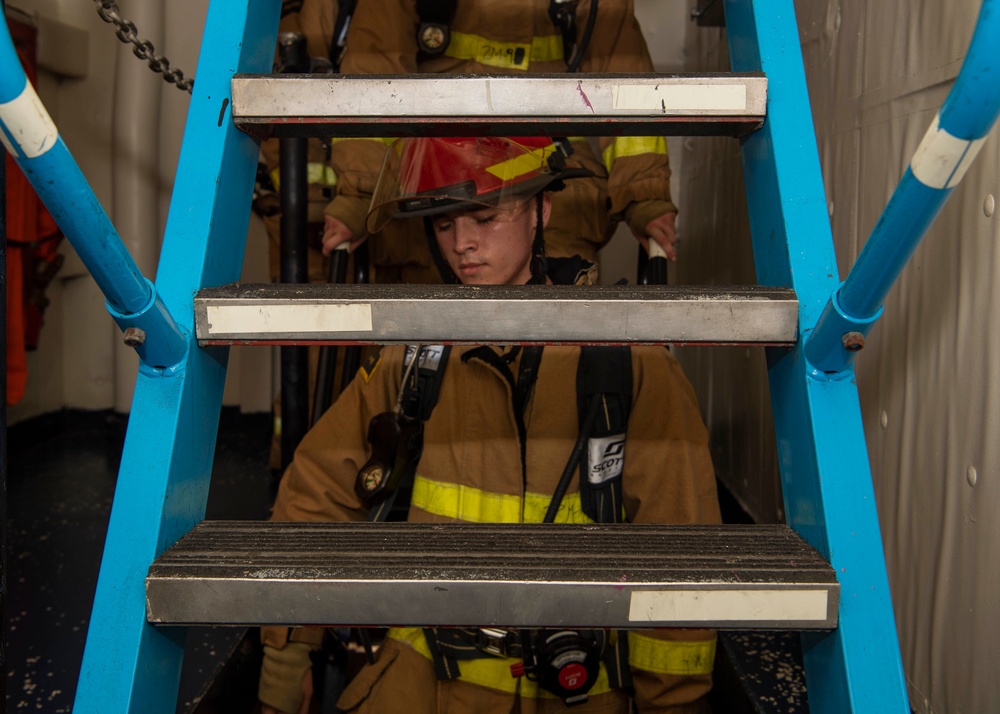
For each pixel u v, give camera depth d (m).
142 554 0.78
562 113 0.91
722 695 1.66
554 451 1.38
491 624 0.76
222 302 0.83
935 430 1.17
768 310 0.83
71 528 2.19
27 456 2.84
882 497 1.36
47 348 3.06
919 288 1.23
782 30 0.96
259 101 0.92
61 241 3.03
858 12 1.48
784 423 0.90
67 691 1.44
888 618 0.76
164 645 0.82
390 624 0.76
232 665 1.60
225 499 2.41
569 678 1.24
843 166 1.55
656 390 1.35
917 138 1.23
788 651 1.61
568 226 2.07
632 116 0.92
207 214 0.88
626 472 1.36
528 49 2.03
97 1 1.03
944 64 1.15
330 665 1.52
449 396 1.39
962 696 1.09
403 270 2.12
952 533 1.12
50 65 2.83
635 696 1.38
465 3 1.98
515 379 1.36
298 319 0.82
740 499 2.32
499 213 1.40
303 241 1.86
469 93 0.91
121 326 0.76
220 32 0.95
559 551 0.82
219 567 0.77
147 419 0.81
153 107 3.06
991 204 1.03
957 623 1.11
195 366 0.85
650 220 1.75
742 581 0.75
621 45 2.06
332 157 1.84
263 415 3.27
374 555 0.80
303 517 1.40
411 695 1.38
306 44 1.99
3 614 0.89
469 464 1.38
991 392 1.03
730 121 0.93
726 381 2.49
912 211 0.65
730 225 2.28
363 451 1.43
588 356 1.33
